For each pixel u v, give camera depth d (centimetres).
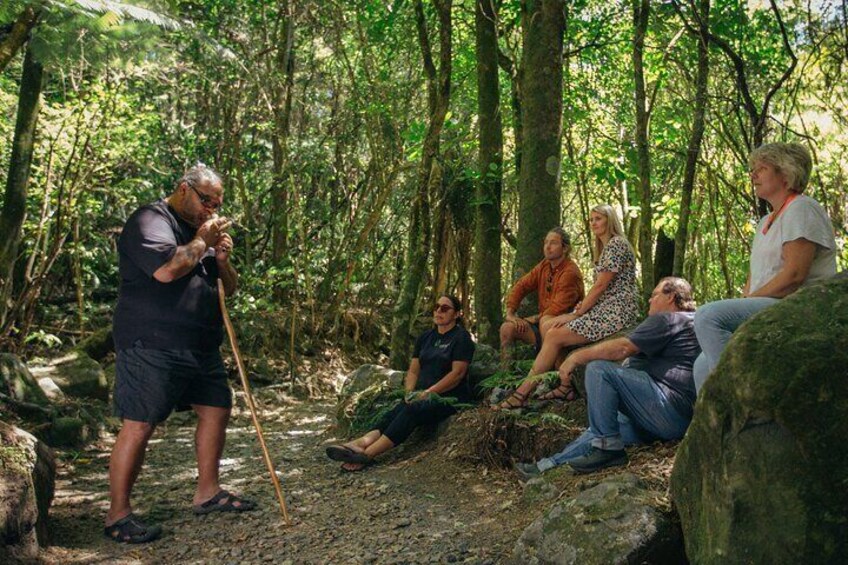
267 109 1184
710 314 362
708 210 1209
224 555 400
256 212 1277
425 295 1422
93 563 388
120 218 1062
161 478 555
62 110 812
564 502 360
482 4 820
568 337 541
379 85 1089
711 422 294
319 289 1166
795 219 360
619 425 448
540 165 643
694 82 917
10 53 522
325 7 1122
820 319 277
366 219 1230
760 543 270
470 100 1109
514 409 535
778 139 917
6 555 363
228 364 938
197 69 1105
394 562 380
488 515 438
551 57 641
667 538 331
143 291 439
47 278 959
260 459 613
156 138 1077
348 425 688
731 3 853
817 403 263
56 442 626
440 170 878
